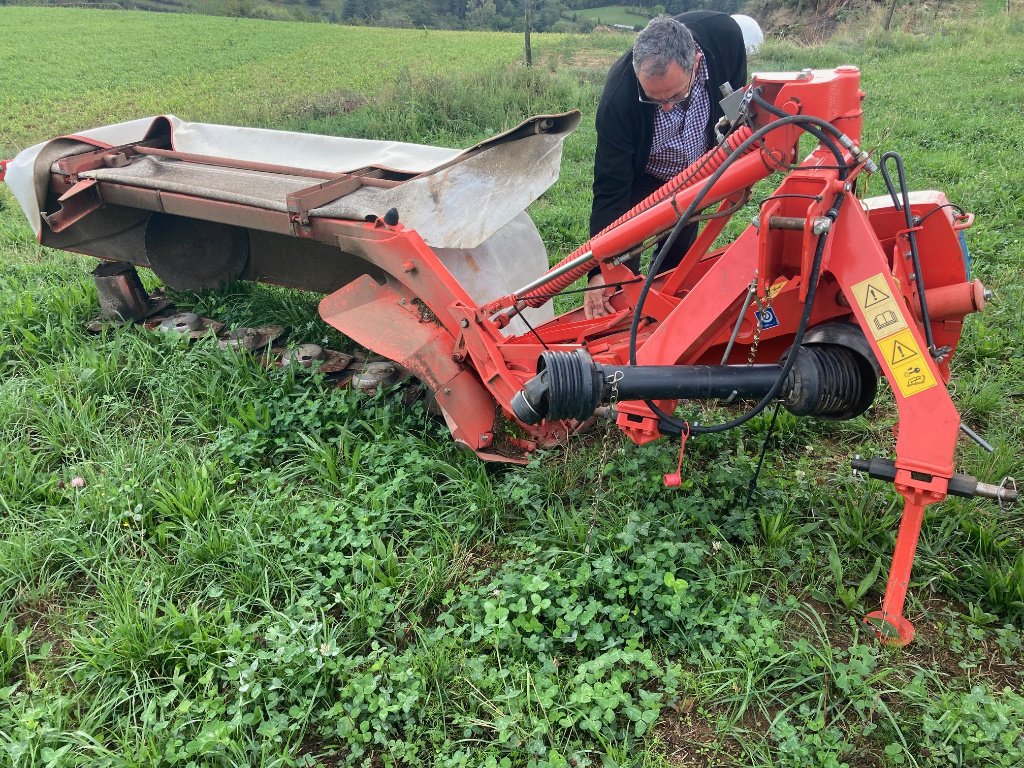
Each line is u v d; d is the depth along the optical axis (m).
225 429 4.04
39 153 4.69
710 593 2.99
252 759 2.49
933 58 16.81
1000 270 5.61
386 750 2.55
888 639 2.78
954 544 3.21
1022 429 3.91
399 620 3.05
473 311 3.55
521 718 2.54
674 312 3.04
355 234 3.84
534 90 13.96
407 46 30.69
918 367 2.57
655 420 3.04
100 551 3.35
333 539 3.37
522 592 2.99
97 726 2.62
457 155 4.81
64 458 4.05
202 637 2.87
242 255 5.50
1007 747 2.32
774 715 2.63
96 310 5.43
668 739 2.57
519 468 3.67
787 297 3.03
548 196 8.09
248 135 5.56
